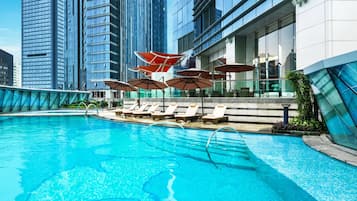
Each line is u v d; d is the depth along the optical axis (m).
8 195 4.48
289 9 14.67
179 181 5.19
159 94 18.16
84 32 77.94
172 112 15.55
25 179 5.32
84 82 74.88
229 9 20.28
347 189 4.38
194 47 30.77
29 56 113.56
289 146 7.55
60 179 5.34
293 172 5.26
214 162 6.57
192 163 6.49
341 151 6.31
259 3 15.79
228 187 4.84
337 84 5.64
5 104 21.67
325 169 5.33
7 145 8.88
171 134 10.73
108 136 10.74
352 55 4.82
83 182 5.13
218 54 26.25
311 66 6.46
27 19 113.81
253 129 10.47
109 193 4.57
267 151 7.03
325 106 6.84
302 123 9.31
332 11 10.89
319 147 6.79
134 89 20.25
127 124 14.44
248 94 13.21
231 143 8.62
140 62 98.06
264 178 5.05
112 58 68.94
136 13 103.12
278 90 11.97
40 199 4.31
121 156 7.27
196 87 14.88
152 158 7.02
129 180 5.27
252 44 19.58
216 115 13.09
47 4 110.75
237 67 15.44
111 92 64.81
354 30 10.83
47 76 110.75
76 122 16.19
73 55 83.19
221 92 14.30
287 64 15.70
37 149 8.27
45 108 28.23
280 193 4.46
